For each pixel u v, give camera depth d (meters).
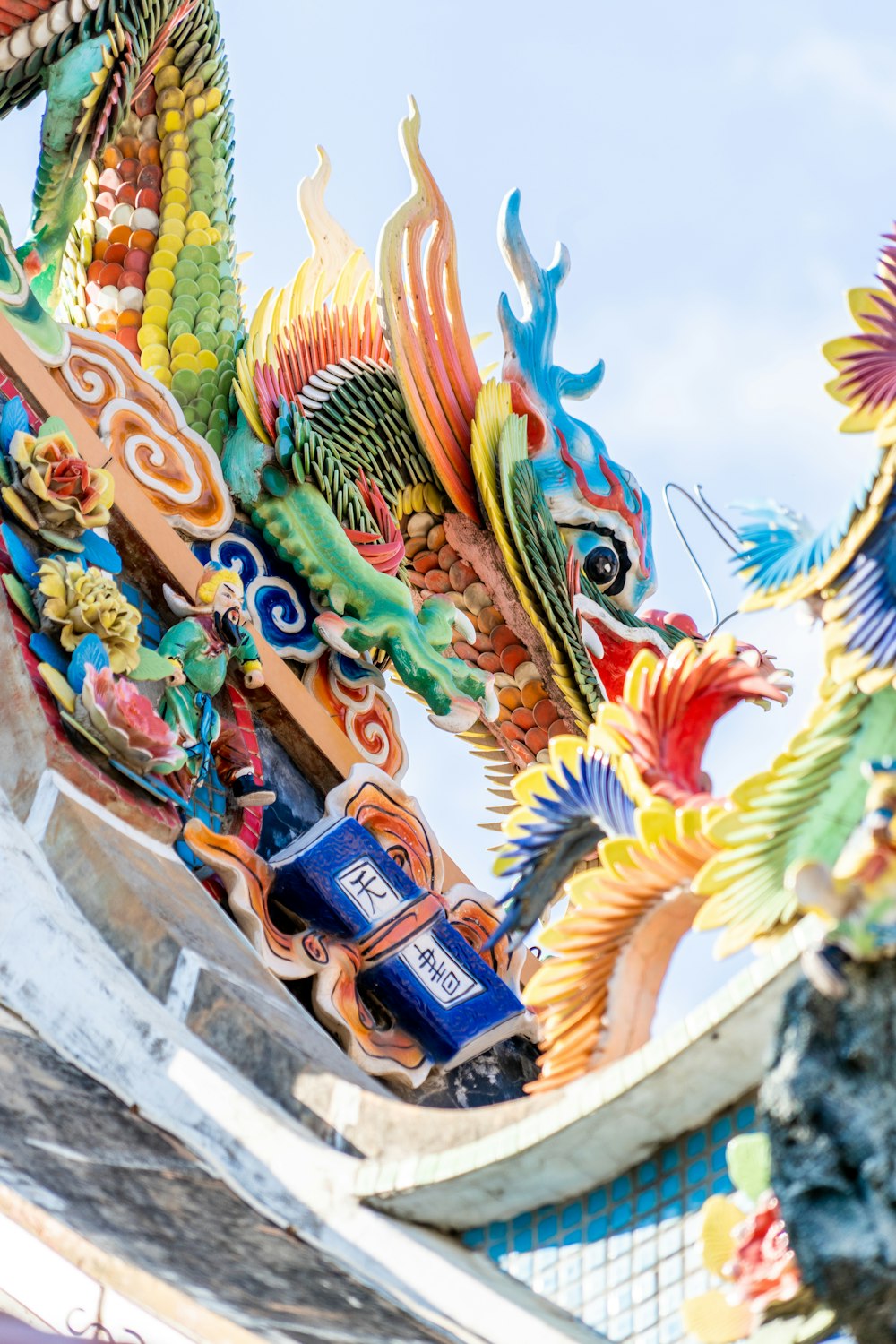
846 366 8.05
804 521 8.16
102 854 10.33
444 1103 12.38
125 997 9.70
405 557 15.42
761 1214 7.67
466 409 15.88
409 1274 8.52
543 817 8.98
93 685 10.99
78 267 15.15
